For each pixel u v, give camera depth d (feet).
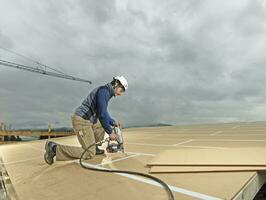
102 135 11.64
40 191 6.62
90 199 5.58
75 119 10.37
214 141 14.40
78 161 10.22
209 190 5.35
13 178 8.66
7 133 53.93
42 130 62.08
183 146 12.85
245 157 7.35
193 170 6.85
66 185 6.89
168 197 5.18
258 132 19.24
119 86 10.80
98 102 10.25
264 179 6.79
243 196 5.25
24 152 18.19
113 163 9.28
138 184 6.33
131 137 22.77
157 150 12.00
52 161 10.27
